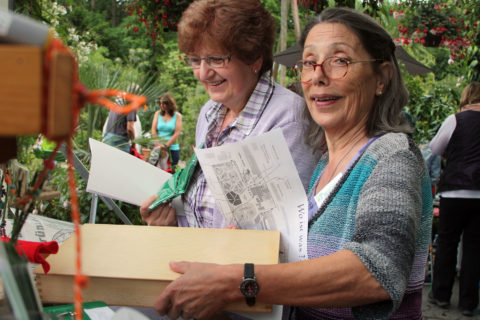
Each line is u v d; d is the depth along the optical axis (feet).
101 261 3.48
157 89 11.62
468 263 12.14
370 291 3.01
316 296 3.09
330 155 4.35
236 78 4.82
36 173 2.83
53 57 1.49
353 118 4.05
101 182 5.16
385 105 4.04
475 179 11.82
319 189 4.34
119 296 3.34
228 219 4.46
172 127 25.59
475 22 19.16
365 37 3.93
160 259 3.54
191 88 41.78
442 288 12.69
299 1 12.03
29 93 1.50
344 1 11.71
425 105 21.80
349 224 3.64
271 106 4.95
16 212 2.99
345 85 3.94
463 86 23.20
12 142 2.19
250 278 3.11
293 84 6.33
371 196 3.33
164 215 5.30
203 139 5.66
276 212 4.19
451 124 12.17
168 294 3.20
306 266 3.15
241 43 4.62
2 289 1.99
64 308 3.20
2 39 1.57
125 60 52.95
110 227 4.23
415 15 20.92
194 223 5.23
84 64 10.02
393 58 4.10
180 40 4.82
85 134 10.80
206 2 4.63
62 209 10.86
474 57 19.01
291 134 4.81
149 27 13.35
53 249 3.31
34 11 8.02
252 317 3.38
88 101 1.66
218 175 4.35
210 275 3.16
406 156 3.51
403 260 3.06
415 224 3.22
